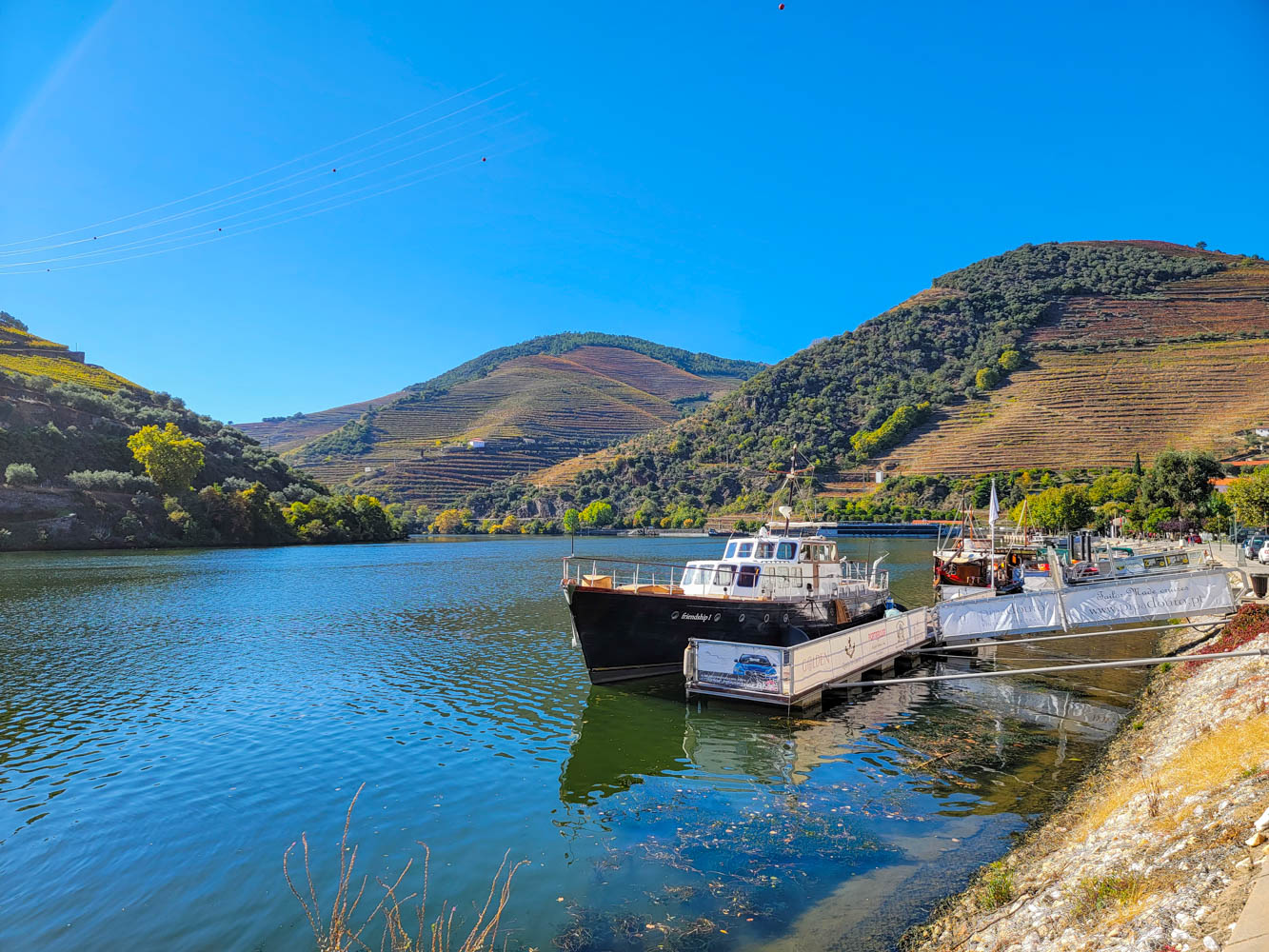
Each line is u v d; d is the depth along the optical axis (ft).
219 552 335.26
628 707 77.87
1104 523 358.02
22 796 53.42
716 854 43.88
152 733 68.80
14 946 35.01
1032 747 63.00
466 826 48.34
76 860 43.65
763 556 95.55
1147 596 89.86
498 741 66.74
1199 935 22.45
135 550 332.19
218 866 42.88
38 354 558.97
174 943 35.22
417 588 198.29
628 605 84.38
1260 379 536.42
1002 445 553.23
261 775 57.82
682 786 55.36
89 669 96.78
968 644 102.53
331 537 447.01
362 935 35.53
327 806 51.70
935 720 72.23
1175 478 293.64
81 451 372.99
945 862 41.86
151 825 48.42
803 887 39.52
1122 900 27.84
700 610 86.38
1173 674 79.36
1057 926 28.45
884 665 91.35
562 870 42.11
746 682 76.79
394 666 99.19
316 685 88.02
